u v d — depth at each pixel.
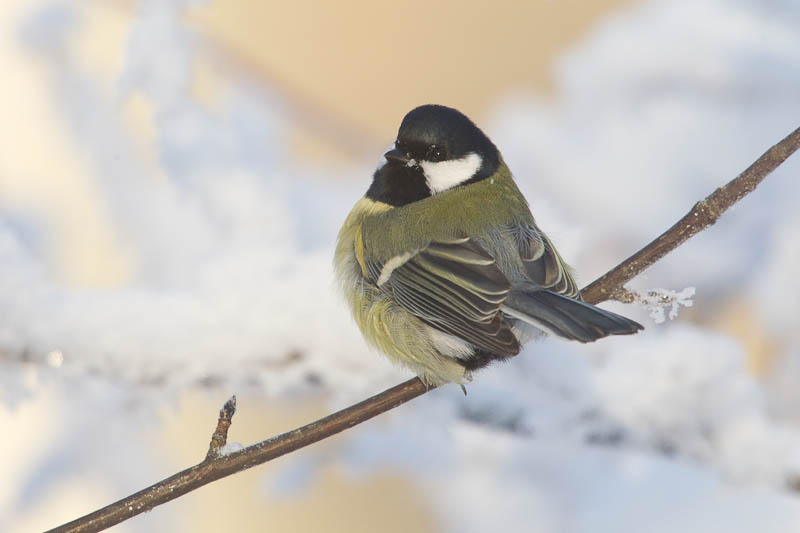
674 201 11.97
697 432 8.16
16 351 8.48
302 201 11.41
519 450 10.16
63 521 9.79
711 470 8.45
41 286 8.72
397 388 7.70
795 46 11.87
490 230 8.09
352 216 8.98
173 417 9.59
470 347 8.02
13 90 11.07
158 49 10.74
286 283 8.96
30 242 10.59
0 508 9.71
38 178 10.82
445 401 8.92
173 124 10.76
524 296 7.45
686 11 12.24
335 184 12.10
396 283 8.23
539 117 12.71
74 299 8.65
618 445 8.38
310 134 12.94
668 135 12.14
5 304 8.52
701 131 12.09
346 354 8.66
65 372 8.55
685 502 10.00
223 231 10.34
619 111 12.46
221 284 8.81
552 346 8.66
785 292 10.88
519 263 7.86
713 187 11.94
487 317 7.43
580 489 10.39
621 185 12.06
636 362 8.42
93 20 11.36
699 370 8.26
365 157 12.85
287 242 9.88
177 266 10.34
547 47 14.30
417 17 14.45
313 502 11.33
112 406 8.98
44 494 9.83
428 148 8.50
